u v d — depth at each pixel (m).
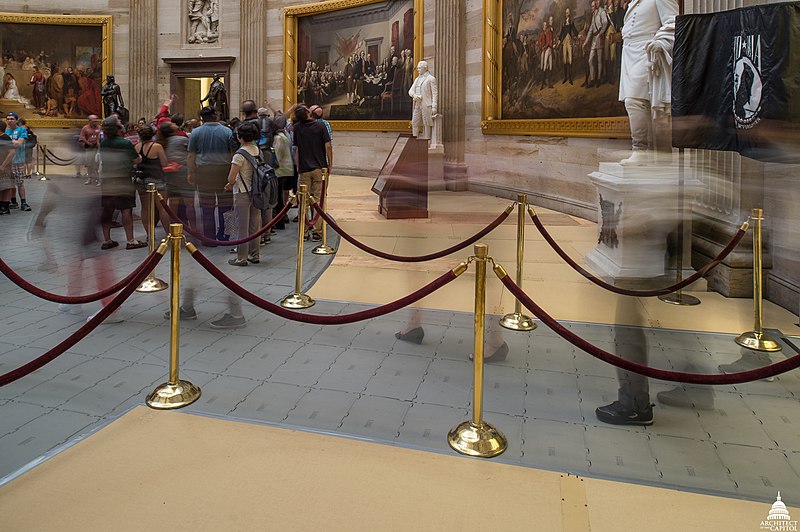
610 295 5.23
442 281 2.81
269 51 17.78
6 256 6.54
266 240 7.60
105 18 18.67
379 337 4.23
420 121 12.46
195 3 18.50
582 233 7.95
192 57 18.39
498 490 2.36
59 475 2.43
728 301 4.98
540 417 3.05
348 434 2.81
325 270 6.23
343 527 2.13
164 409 3.06
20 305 4.86
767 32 3.90
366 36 15.50
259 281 5.77
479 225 8.05
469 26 12.49
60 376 3.48
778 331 4.16
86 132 6.88
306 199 5.02
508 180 8.38
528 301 2.70
